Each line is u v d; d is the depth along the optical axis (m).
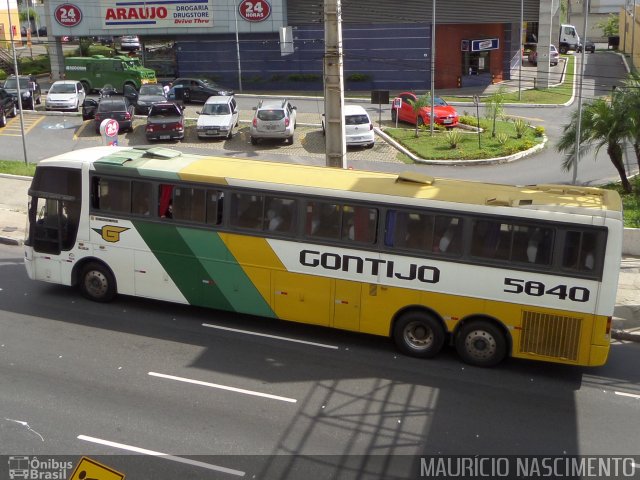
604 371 13.45
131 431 10.45
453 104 42.78
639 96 24.28
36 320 14.58
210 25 48.44
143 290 15.15
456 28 47.97
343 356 13.56
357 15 47.62
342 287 13.73
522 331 12.95
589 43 66.62
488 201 12.87
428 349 13.53
